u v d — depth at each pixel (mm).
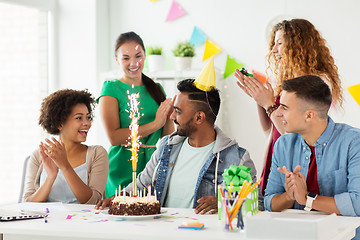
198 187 1957
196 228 1440
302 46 2234
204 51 3549
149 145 2768
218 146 1949
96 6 3648
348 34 3242
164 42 3654
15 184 3521
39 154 2250
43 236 1493
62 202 2143
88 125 2229
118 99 2752
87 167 2213
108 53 3781
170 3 3635
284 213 1590
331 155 1755
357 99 3219
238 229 1406
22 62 3564
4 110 3455
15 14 3500
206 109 1955
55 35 3732
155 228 1461
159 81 3369
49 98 2250
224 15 3510
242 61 3473
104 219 1642
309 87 1700
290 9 3359
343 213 1646
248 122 3451
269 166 2279
